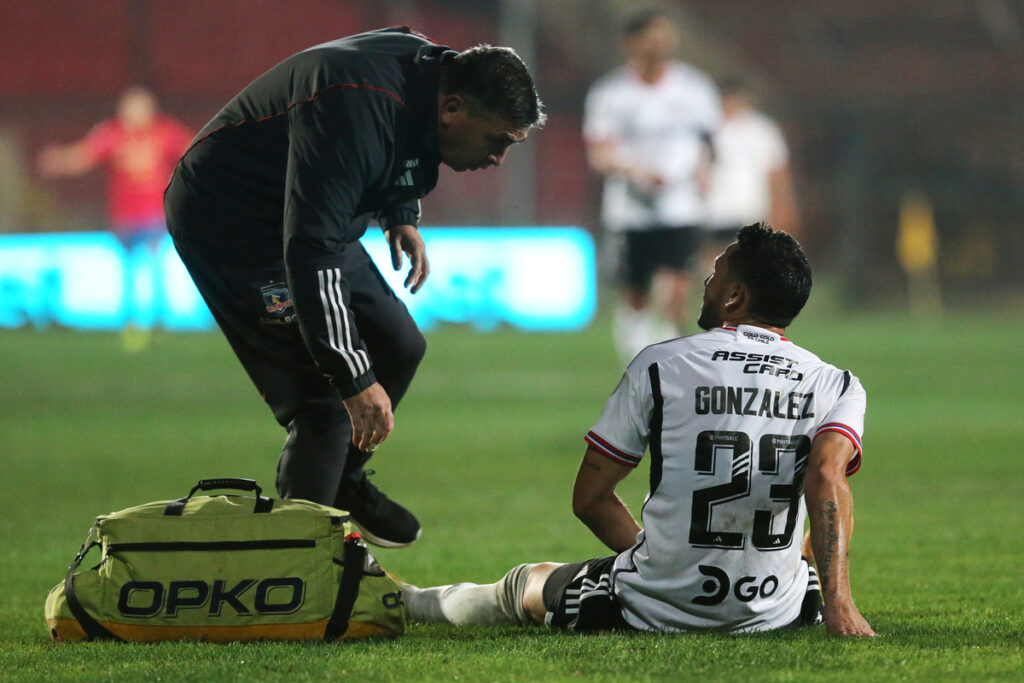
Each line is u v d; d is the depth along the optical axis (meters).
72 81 123.38
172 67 124.69
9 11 122.31
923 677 10.78
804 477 12.86
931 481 29.44
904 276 129.62
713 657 11.58
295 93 13.99
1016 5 134.62
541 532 22.72
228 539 12.99
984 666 11.18
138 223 70.12
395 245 16.50
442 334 87.50
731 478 12.67
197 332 86.50
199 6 124.75
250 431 39.56
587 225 111.50
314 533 13.09
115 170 69.94
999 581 17.69
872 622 14.11
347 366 13.72
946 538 21.95
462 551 20.72
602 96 45.31
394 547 17.53
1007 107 130.50
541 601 13.80
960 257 130.75
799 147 129.38
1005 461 32.69
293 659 11.84
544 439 37.41
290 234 13.60
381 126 13.73
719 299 13.47
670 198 45.44
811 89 129.38
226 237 15.20
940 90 129.75
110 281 86.00
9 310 86.38
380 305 15.84
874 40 134.00
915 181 131.50
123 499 26.72
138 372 60.34
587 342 80.06
